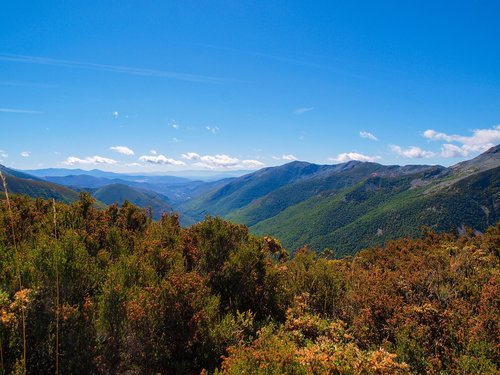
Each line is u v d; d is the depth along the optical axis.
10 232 9.11
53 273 5.68
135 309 5.51
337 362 5.16
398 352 6.38
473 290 8.79
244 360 5.00
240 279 8.47
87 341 5.02
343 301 9.11
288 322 6.96
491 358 6.06
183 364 5.56
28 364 4.57
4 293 5.08
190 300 6.02
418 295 8.70
